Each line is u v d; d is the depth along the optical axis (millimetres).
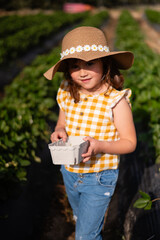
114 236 3039
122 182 3902
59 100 2482
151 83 5219
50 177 4133
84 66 2092
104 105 2199
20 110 4785
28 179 3727
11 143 3709
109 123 2225
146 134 3748
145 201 2363
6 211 3129
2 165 3326
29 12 56312
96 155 2293
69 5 60750
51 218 3432
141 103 4711
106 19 37312
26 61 11383
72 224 3352
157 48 16328
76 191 2451
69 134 2359
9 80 9188
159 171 3182
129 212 3092
